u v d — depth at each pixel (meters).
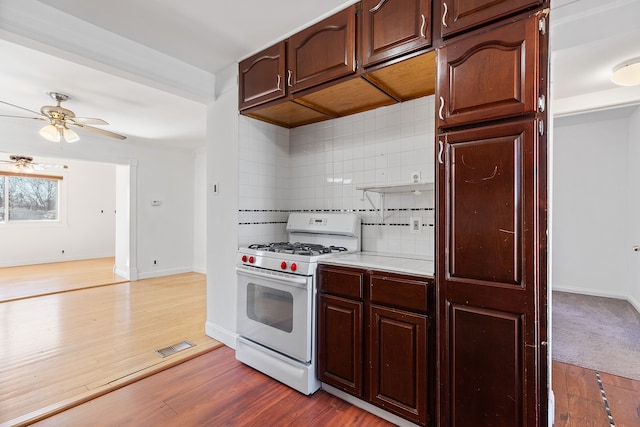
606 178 4.09
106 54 2.05
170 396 1.95
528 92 1.26
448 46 1.46
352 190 2.52
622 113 3.83
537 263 1.25
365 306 1.77
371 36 1.75
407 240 2.24
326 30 1.94
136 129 4.39
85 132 4.53
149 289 4.61
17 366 2.30
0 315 3.44
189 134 4.68
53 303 3.89
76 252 7.20
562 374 2.21
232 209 2.60
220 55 2.43
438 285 1.49
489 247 1.35
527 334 1.27
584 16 1.49
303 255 2.05
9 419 1.70
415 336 1.57
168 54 2.39
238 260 2.44
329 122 2.65
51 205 6.94
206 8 1.85
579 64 1.97
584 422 1.71
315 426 1.68
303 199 2.83
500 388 1.33
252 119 2.63
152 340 2.77
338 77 1.89
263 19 1.97
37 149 4.11
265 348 2.22
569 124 4.24
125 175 5.33
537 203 1.25
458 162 1.42
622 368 2.29
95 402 1.88
